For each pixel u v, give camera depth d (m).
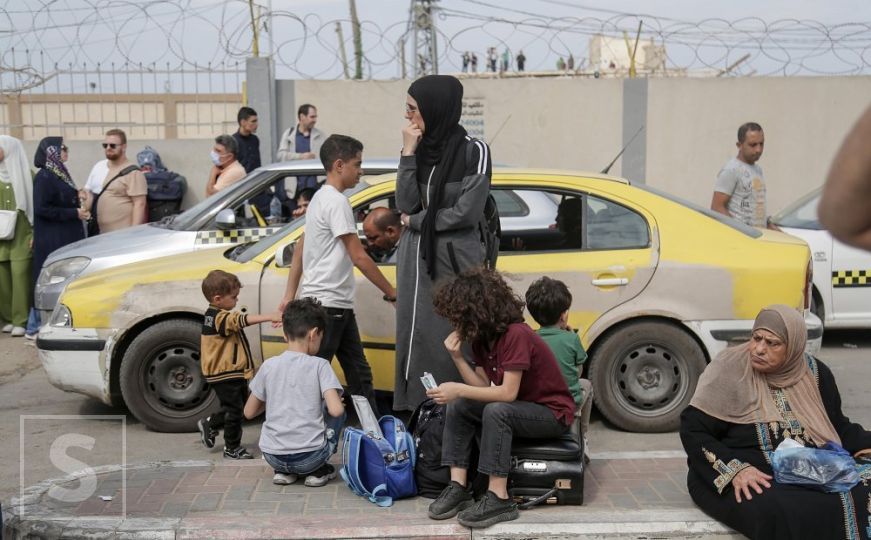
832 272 8.21
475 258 4.82
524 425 4.17
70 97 12.97
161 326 5.91
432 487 4.43
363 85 12.34
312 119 10.66
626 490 4.53
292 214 7.98
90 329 5.90
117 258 7.58
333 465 4.96
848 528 3.78
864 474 3.89
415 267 4.89
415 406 4.92
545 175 6.10
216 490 4.57
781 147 12.52
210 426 5.44
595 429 6.05
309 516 4.21
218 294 5.16
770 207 12.64
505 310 4.22
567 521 4.10
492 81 12.40
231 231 7.73
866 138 1.07
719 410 4.15
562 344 4.72
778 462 3.91
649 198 6.01
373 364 5.84
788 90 12.41
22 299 9.38
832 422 4.22
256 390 4.66
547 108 12.45
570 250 5.92
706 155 12.55
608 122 12.48
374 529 4.04
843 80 12.39
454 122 4.76
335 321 5.18
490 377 4.35
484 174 4.71
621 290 5.81
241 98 13.75
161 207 10.92
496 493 4.11
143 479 4.75
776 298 5.80
